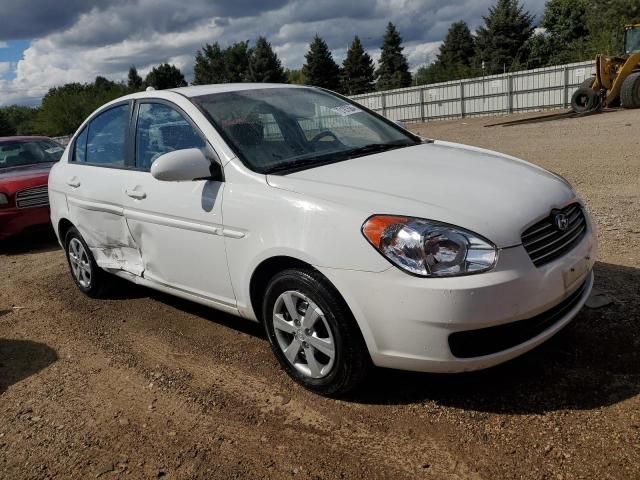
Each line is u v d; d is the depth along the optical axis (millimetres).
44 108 59344
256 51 72500
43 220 7742
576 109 21641
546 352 3406
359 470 2648
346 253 2846
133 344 4270
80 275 5371
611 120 17656
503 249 2715
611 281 4258
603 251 4961
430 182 3113
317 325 3141
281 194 3193
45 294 5703
